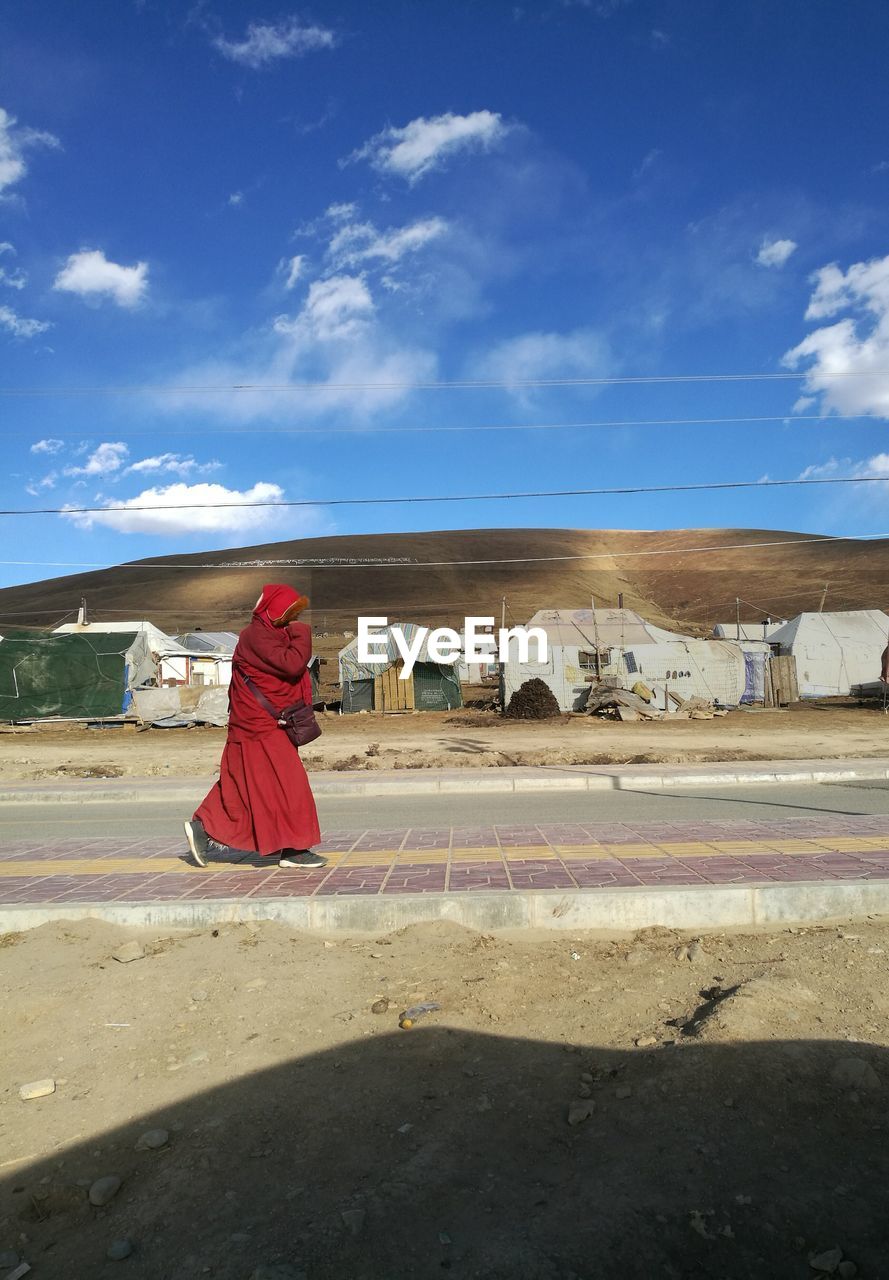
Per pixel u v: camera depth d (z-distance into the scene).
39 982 4.11
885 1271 2.12
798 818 8.09
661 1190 2.44
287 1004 3.79
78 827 9.69
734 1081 2.92
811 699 43.59
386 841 7.18
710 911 4.93
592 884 5.23
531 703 33.31
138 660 35.38
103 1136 2.86
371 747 19.70
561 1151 2.66
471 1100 2.98
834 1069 2.96
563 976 4.08
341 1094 3.04
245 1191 2.52
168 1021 3.65
